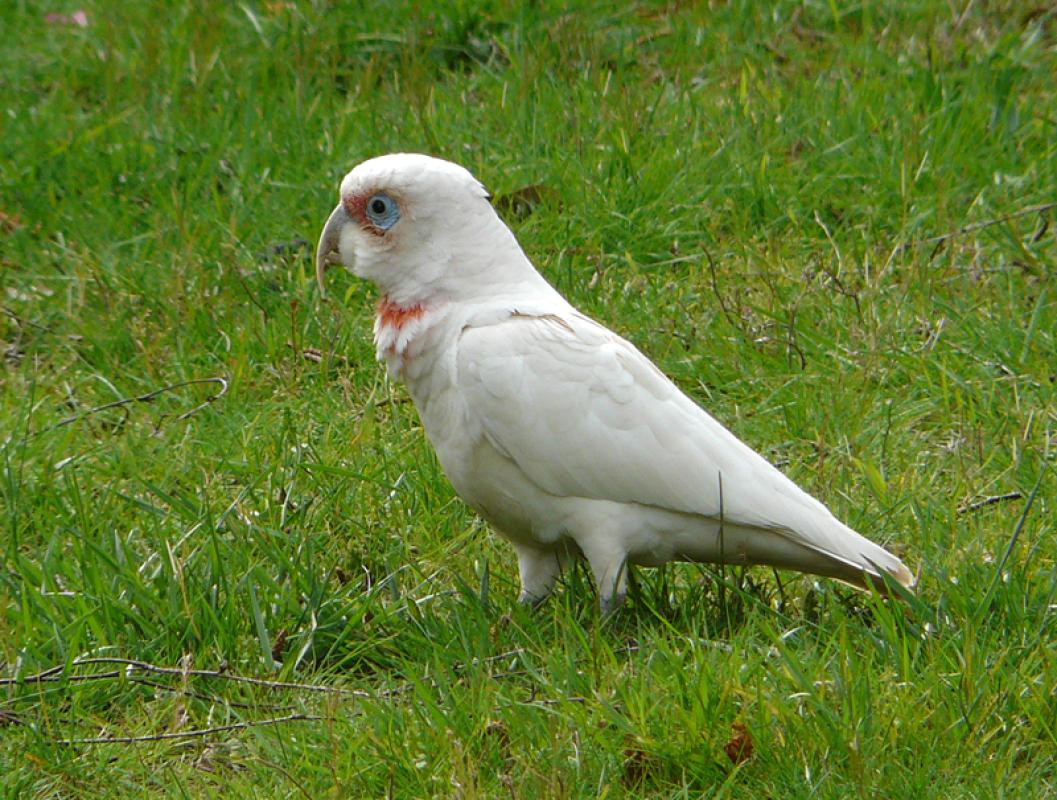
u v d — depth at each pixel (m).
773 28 15.66
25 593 8.43
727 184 13.03
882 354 10.85
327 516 9.52
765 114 13.80
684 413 8.31
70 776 7.37
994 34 15.41
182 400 11.02
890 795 6.84
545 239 12.51
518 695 7.61
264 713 7.84
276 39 15.66
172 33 16.08
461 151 13.55
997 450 9.90
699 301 11.86
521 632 8.20
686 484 8.13
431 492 9.73
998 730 7.14
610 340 8.41
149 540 9.30
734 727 7.11
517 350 8.15
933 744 7.06
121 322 11.65
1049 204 12.59
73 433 10.55
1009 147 13.50
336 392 11.03
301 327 11.46
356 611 8.44
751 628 8.01
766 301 11.75
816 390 10.66
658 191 12.88
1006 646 7.78
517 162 13.40
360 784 7.20
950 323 11.30
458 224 8.38
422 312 8.43
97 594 8.48
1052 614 8.09
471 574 9.03
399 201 8.35
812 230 12.77
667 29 15.73
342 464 10.05
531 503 8.35
